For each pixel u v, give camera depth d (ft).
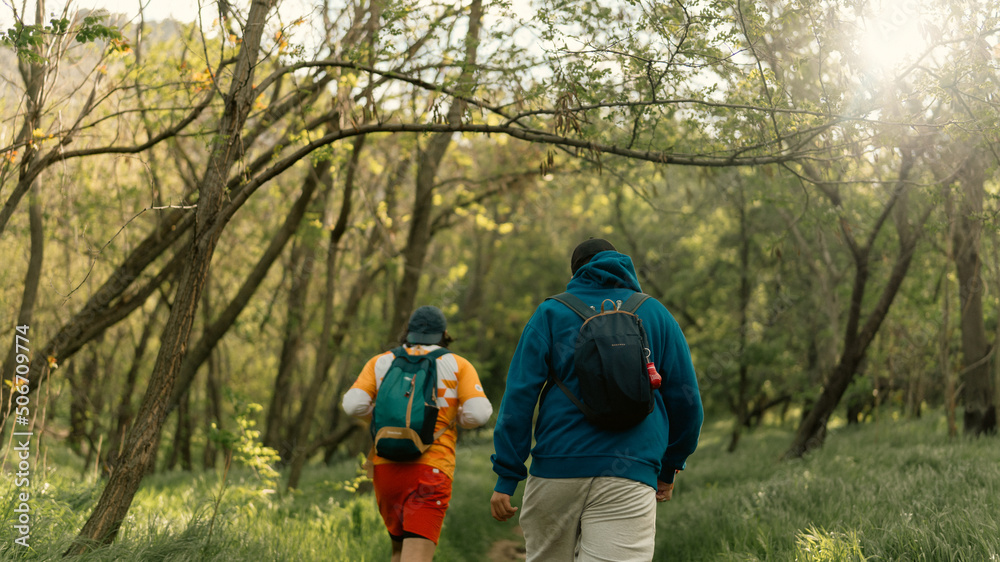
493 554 22.80
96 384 41.86
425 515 11.46
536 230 78.59
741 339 48.08
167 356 12.07
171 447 53.42
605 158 20.39
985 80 14.92
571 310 8.57
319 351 30.68
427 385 11.73
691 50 13.37
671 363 8.61
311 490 25.88
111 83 18.48
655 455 8.12
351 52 14.14
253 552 13.60
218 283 41.52
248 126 24.04
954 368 34.63
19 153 15.89
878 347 39.55
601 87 14.67
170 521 14.10
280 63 16.88
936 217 25.57
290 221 27.78
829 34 14.26
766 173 16.52
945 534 11.36
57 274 27.73
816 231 31.81
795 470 25.39
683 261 66.28
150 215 27.78
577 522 8.14
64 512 13.43
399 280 51.80
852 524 13.65
